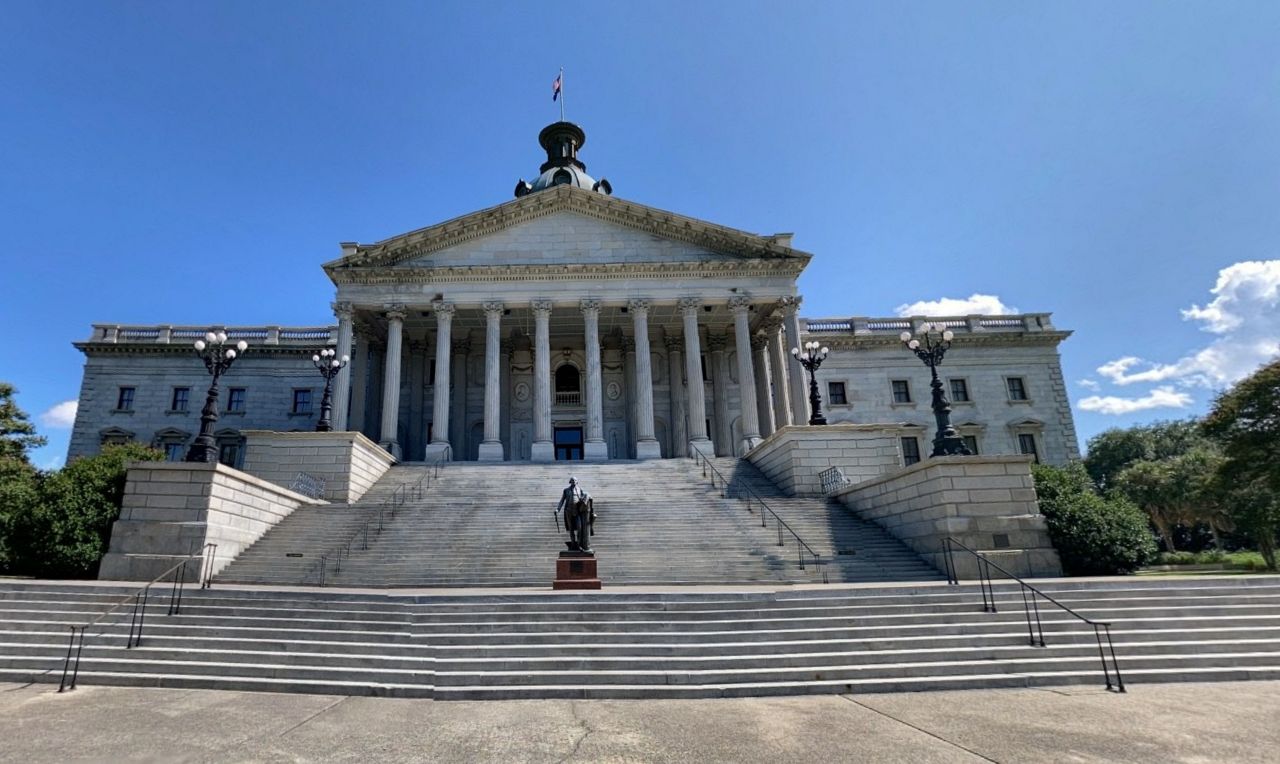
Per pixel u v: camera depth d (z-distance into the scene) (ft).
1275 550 129.80
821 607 43.80
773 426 139.95
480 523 76.89
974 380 161.48
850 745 25.64
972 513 62.13
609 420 150.71
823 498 89.81
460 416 146.61
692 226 131.34
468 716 30.40
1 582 48.57
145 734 27.32
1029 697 32.99
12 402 119.85
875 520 76.43
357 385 134.72
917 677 36.06
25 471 107.65
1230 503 113.39
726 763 23.76
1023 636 40.22
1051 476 88.33
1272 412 100.99
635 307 127.65
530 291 127.95
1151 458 204.95
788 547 69.46
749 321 143.54
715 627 40.86
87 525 69.51
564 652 38.22
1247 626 41.91
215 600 45.37
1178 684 35.35
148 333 160.66
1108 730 27.14
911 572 62.69
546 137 193.16
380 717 30.22
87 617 44.14
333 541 72.08
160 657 39.11
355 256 125.59
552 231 133.18
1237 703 31.22
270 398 155.84
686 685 34.78
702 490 95.76
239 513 69.46
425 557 67.26
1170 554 135.64
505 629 40.83
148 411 153.69
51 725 28.53
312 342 159.12
